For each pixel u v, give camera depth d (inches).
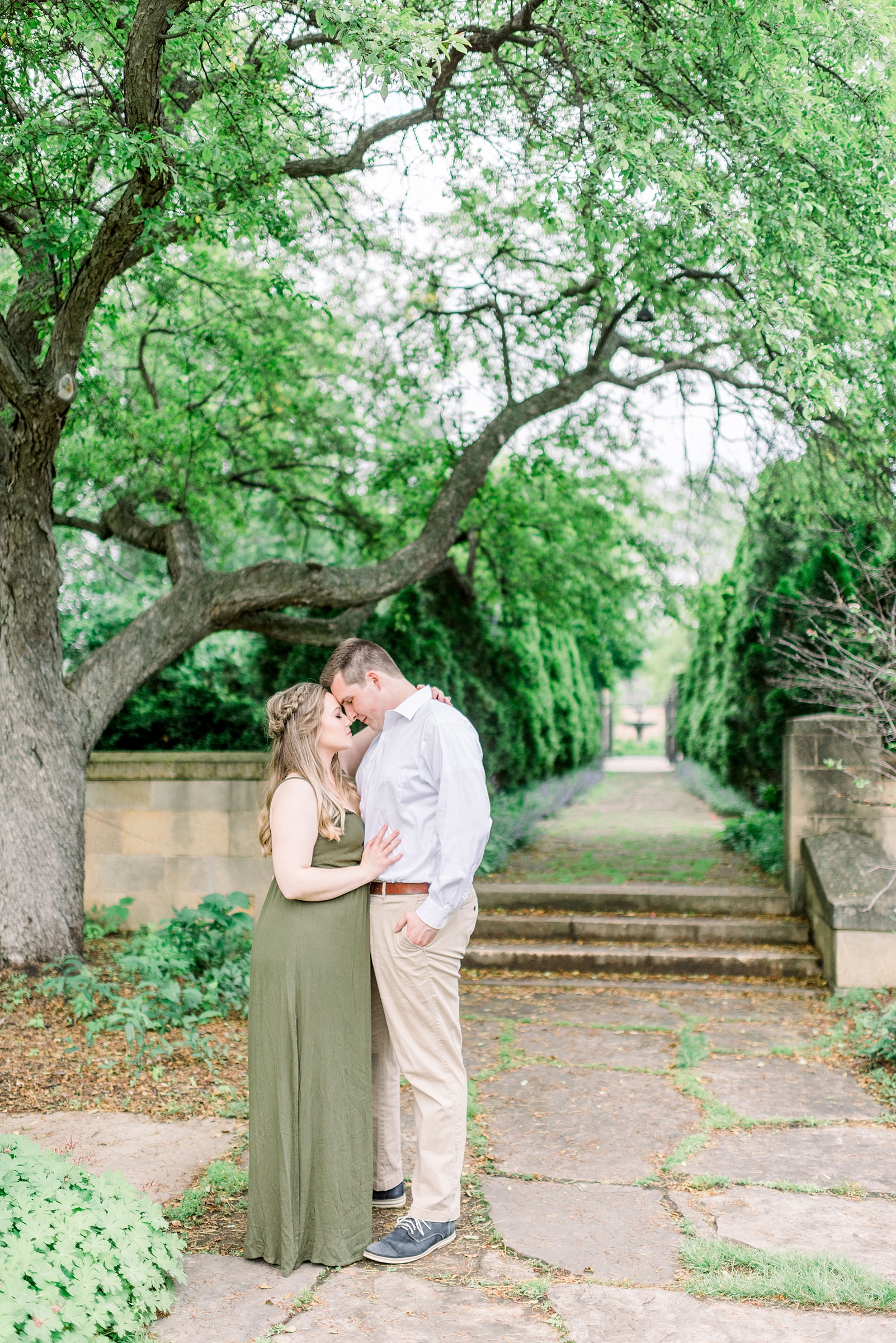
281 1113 111.0
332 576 272.8
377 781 120.7
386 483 353.7
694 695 661.3
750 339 247.9
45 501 218.4
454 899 112.3
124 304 309.7
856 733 267.7
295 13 199.5
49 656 227.5
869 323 231.5
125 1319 94.0
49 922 219.0
